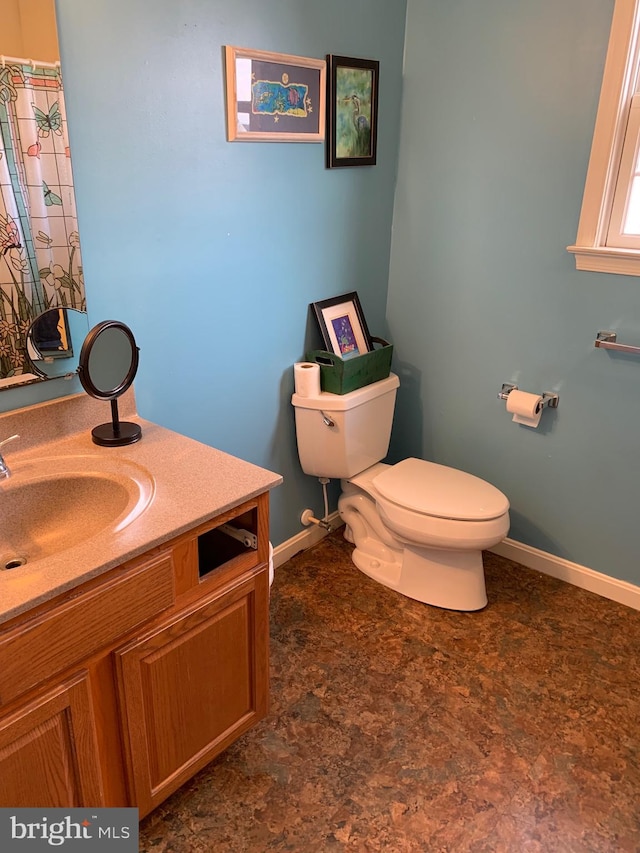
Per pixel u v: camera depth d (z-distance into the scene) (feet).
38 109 4.69
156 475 4.91
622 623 7.41
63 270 5.14
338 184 7.45
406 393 9.02
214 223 6.20
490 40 7.00
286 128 6.57
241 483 4.82
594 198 6.69
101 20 4.86
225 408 6.95
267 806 5.26
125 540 4.09
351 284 8.12
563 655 6.90
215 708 5.14
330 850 4.93
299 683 6.47
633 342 6.89
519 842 4.99
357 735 5.90
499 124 7.18
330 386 7.59
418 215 8.17
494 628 7.29
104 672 4.21
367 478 8.10
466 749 5.78
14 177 4.71
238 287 6.65
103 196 5.25
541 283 7.38
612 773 5.56
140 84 5.24
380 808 5.25
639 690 6.45
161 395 6.25
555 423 7.72
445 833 5.06
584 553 7.94
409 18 7.57
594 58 6.37
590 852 4.93
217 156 6.02
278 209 6.81
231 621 4.99
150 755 4.72
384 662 6.75
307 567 8.32
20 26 4.46
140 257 5.67
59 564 3.85
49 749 3.99
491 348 8.00
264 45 6.11
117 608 4.08
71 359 5.39
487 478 8.56
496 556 8.70
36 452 5.19
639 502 7.34
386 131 7.88
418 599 7.68
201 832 5.05
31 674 3.72
